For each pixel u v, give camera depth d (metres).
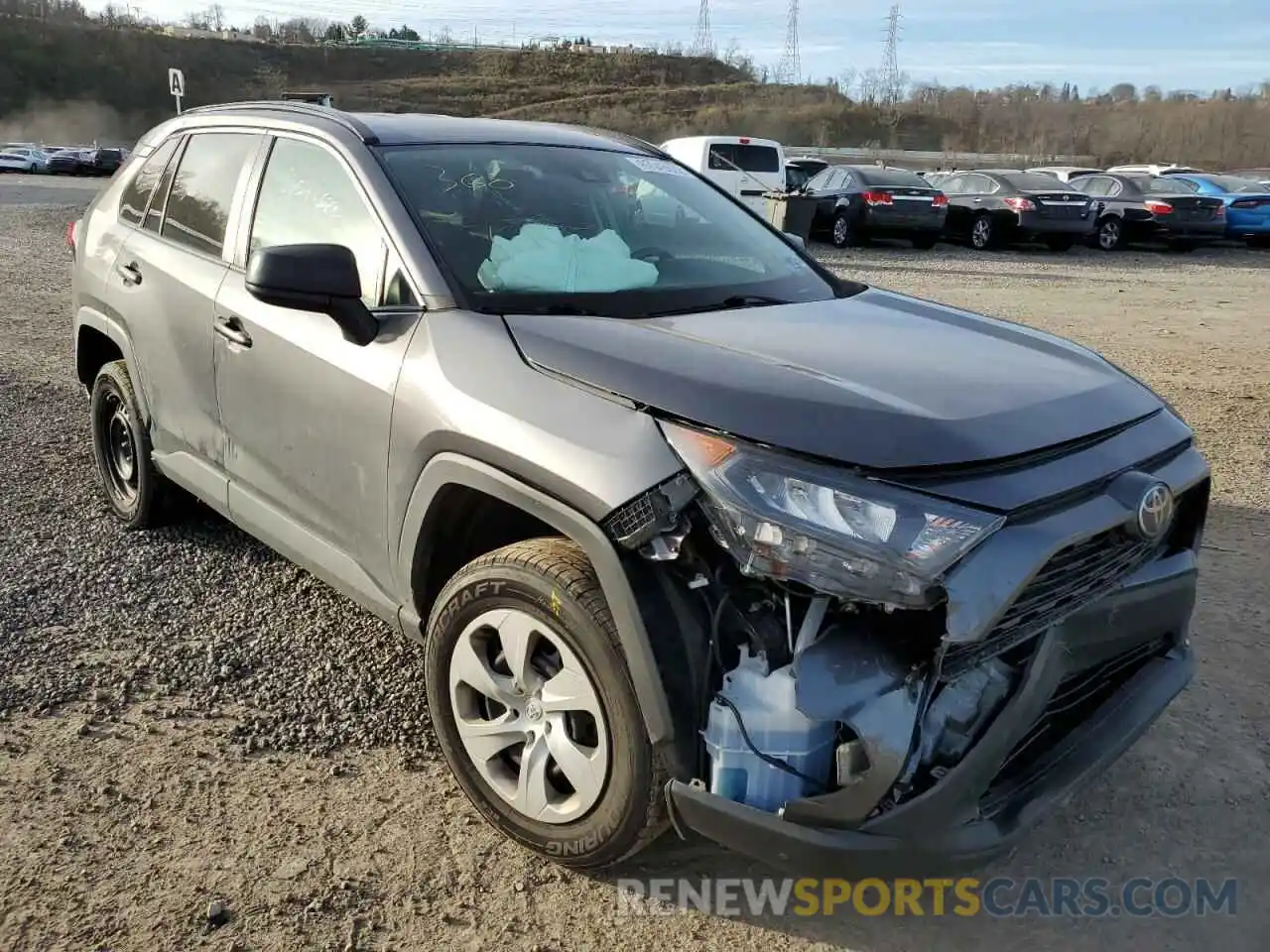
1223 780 3.20
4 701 3.39
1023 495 2.25
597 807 2.50
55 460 5.73
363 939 2.48
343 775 3.09
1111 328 11.15
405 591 3.00
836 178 20.30
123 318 4.38
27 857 2.70
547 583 2.48
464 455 2.65
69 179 38.16
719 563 2.31
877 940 2.55
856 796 2.15
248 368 3.48
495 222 3.28
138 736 3.24
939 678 2.16
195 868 2.68
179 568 4.41
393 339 2.95
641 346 2.62
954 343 2.97
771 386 2.40
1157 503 2.46
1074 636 2.41
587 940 2.51
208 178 4.07
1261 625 4.16
